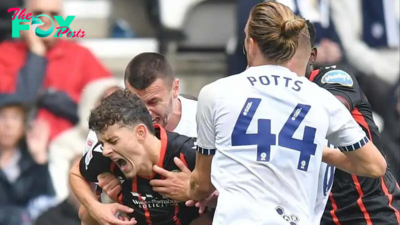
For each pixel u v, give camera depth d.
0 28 27.09
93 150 15.06
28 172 24.20
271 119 13.66
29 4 26.58
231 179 13.65
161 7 30.02
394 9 30.05
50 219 22.61
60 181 24.22
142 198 14.91
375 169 13.91
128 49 29.64
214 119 13.81
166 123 15.98
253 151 13.62
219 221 13.55
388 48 29.53
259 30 13.89
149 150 14.54
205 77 29.95
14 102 24.31
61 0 27.14
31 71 25.70
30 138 24.50
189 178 14.51
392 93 28.34
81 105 24.97
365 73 28.81
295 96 13.77
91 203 15.21
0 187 24.03
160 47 29.88
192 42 30.06
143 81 15.60
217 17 30.19
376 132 16.06
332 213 16.31
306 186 13.73
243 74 14.02
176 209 15.02
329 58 27.05
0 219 23.55
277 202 13.54
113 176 15.06
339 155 14.18
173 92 16.11
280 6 14.05
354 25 29.19
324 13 27.05
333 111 13.87
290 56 13.92
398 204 16.44
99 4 30.73
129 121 14.23
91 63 26.75
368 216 16.11
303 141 13.66
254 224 13.43
